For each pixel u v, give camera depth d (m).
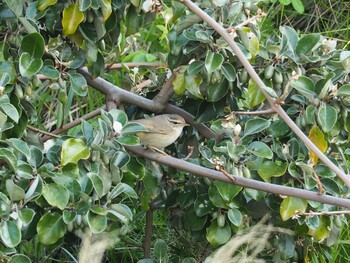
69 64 6.81
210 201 7.14
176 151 7.73
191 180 7.28
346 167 7.35
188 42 6.83
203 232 7.46
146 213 7.98
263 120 6.84
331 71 7.00
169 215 7.91
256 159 6.94
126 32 7.06
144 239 8.39
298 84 6.76
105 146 6.43
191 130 7.58
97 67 7.00
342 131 7.31
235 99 7.21
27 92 6.56
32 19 6.46
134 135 6.85
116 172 6.68
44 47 6.39
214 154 7.00
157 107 7.44
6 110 6.04
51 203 6.07
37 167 6.27
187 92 7.51
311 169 6.62
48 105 9.56
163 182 7.69
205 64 6.53
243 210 7.14
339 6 11.41
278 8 11.15
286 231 7.15
